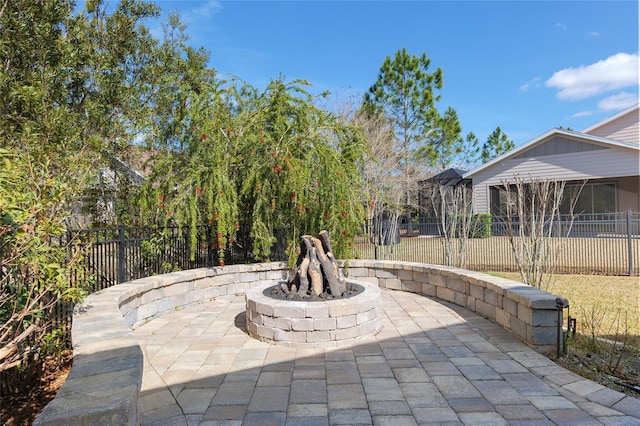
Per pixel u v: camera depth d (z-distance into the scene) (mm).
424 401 3088
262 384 3465
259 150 7641
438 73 19609
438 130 20406
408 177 18156
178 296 6289
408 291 7328
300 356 4176
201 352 4324
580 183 16250
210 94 7316
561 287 7879
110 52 8188
